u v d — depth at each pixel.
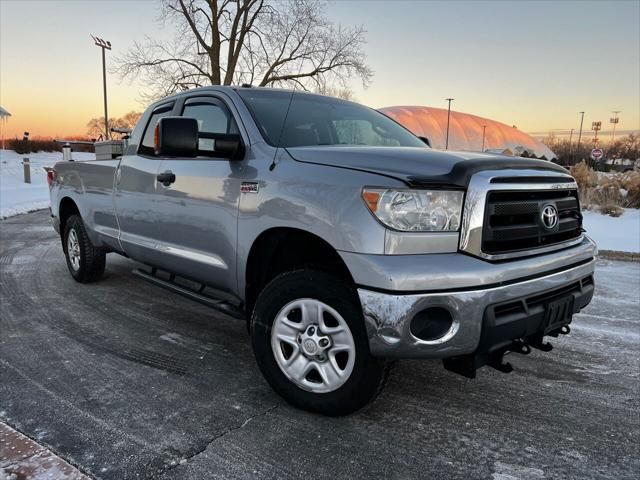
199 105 3.87
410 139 4.15
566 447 2.66
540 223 2.76
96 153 5.52
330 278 2.71
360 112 4.23
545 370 3.64
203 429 2.75
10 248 8.07
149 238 4.25
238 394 3.18
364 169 2.62
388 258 2.42
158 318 4.64
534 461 2.53
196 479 2.33
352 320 2.62
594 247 3.25
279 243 3.05
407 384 3.38
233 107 3.54
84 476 2.32
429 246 2.45
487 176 2.52
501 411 3.03
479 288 2.44
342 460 2.50
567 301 2.85
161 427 2.77
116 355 3.77
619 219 11.18
